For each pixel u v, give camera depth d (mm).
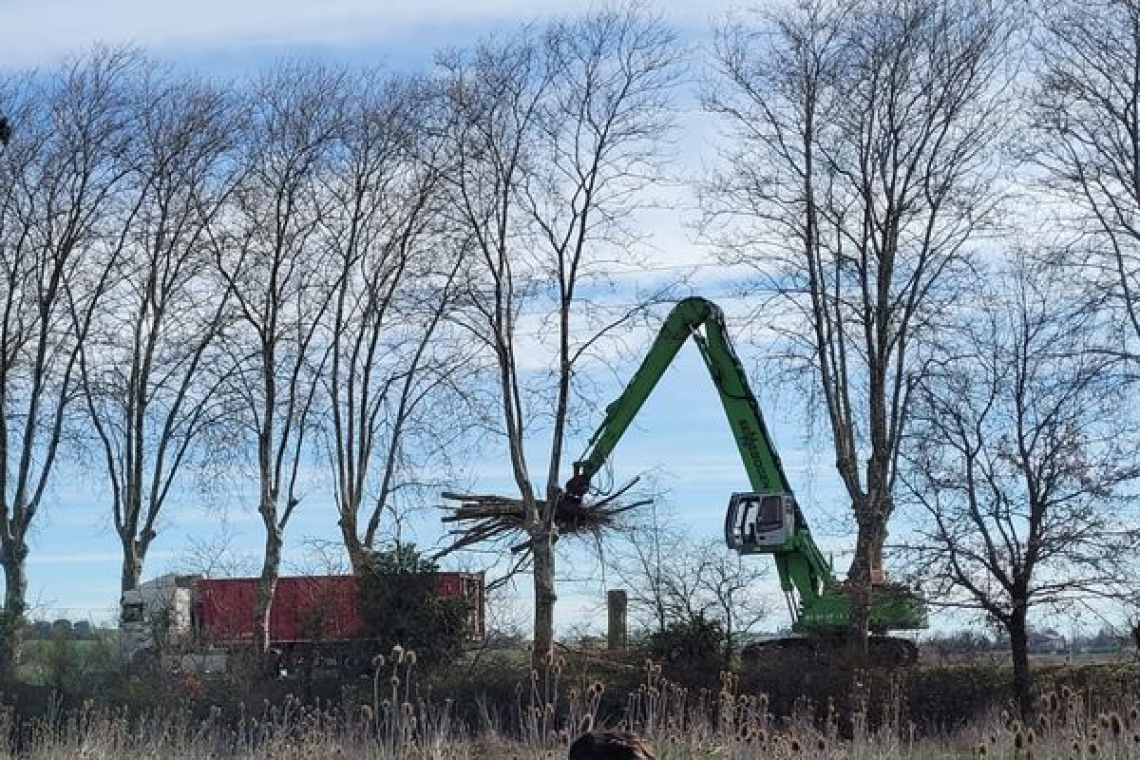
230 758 25375
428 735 22422
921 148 40125
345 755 21062
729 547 40125
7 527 43281
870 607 38875
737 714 25594
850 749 21234
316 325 45031
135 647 39500
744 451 41656
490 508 41938
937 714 34469
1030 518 37125
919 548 37500
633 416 41562
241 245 44250
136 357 45500
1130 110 39312
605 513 41375
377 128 44719
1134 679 35156
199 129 44375
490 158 41594
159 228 44750
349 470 45406
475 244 42875
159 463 45781
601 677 36781
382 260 45344
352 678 37812
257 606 41062
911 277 40156
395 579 38406
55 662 36375
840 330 40875
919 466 37844
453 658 38344
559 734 19938
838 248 40750
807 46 40750
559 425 41188
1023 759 16188
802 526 40375
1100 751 15922
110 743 25969
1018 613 36906
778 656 37000
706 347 42000
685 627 38156
